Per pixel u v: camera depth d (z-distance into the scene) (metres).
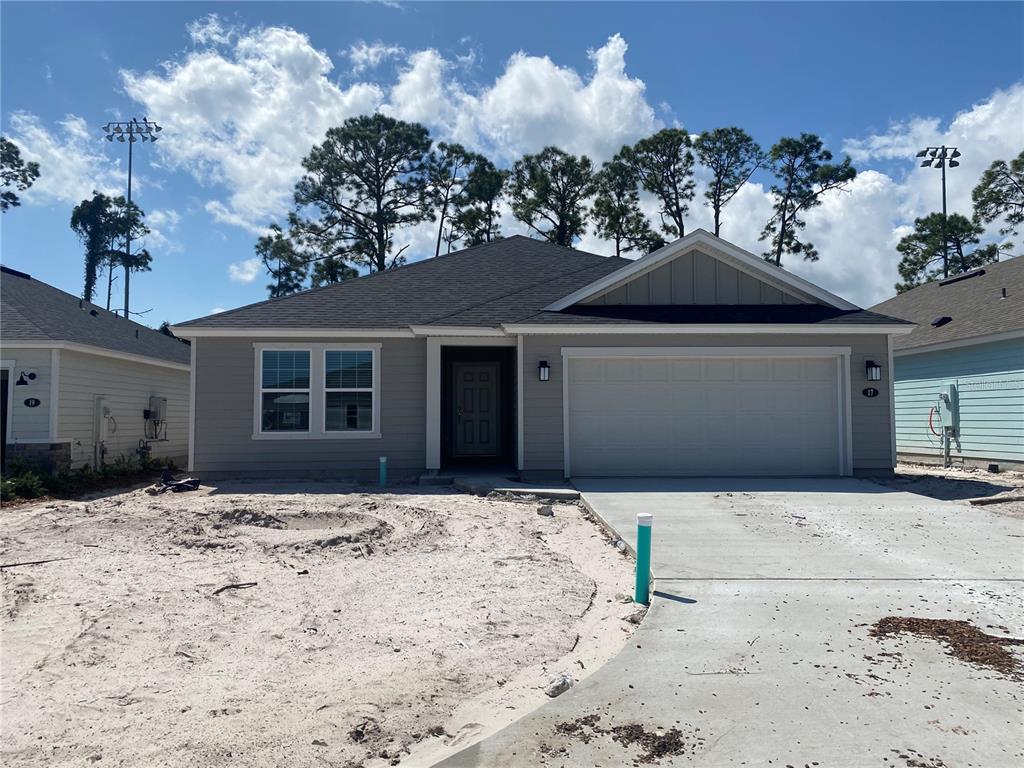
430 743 3.83
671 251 14.20
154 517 9.62
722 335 13.34
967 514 9.70
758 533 8.58
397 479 13.81
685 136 38.53
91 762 3.53
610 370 13.47
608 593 6.67
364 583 6.87
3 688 4.40
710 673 4.49
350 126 37.78
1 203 42.12
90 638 5.21
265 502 11.03
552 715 3.93
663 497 11.02
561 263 17.86
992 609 5.75
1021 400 15.10
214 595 6.38
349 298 15.27
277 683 4.55
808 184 38.50
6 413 14.62
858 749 3.55
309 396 13.97
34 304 16.67
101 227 47.84
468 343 14.05
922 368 18.52
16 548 8.08
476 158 40.06
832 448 13.48
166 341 23.16
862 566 7.09
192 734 3.83
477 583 6.88
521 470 13.11
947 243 39.41
